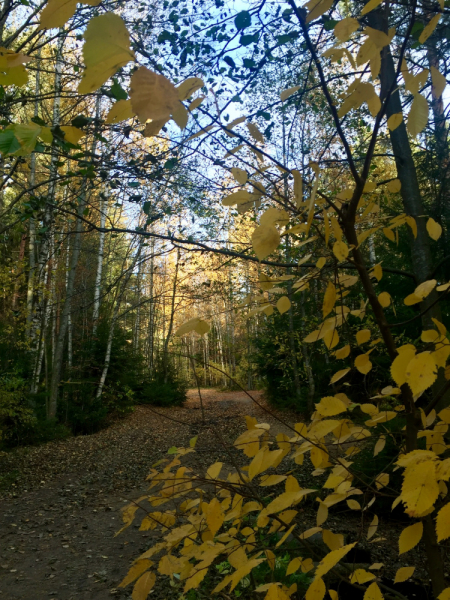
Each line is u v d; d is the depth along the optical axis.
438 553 0.95
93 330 14.63
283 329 11.25
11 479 7.45
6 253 11.02
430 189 4.06
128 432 12.16
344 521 3.80
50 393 11.62
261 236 0.76
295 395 11.75
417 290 0.92
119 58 0.44
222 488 1.24
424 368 0.62
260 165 0.97
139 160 2.88
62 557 4.48
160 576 3.64
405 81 0.68
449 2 1.45
